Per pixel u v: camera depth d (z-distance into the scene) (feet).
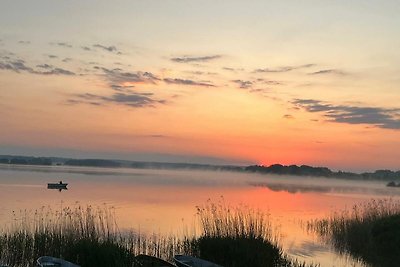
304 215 138.10
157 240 71.10
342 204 188.03
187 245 64.08
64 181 318.65
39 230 63.62
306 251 78.79
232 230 62.69
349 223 94.84
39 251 57.16
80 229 61.98
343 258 73.72
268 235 72.74
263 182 540.52
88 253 50.55
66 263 48.65
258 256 57.93
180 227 96.53
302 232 99.81
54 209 122.11
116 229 79.97
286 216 134.10
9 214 106.01
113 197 183.52
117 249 52.39
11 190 203.72
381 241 79.71
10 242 58.70
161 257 61.98
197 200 184.24
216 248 58.90
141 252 62.59
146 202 165.68
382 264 70.74
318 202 199.72
